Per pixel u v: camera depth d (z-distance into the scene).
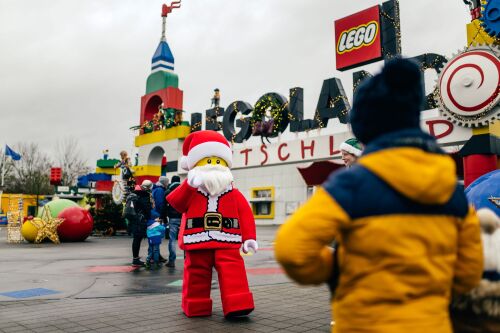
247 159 28.61
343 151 4.27
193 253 4.91
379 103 1.60
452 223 1.54
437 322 1.43
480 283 1.86
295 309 5.20
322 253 1.56
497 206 2.60
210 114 31.73
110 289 6.62
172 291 6.48
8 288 6.71
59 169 30.28
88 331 4.27
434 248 1.46
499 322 1.82
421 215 1.46
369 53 22.70
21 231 15.86
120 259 10.66
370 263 1.45
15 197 46.28
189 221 4.96
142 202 9.17
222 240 4.86
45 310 5.19
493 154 11.05
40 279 7.57
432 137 1.58
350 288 1.51
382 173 1.46
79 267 9.16
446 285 1.49
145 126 33.00
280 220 26.73
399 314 1.41
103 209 20.91
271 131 26.98
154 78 33.19
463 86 10.65
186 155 5.45
